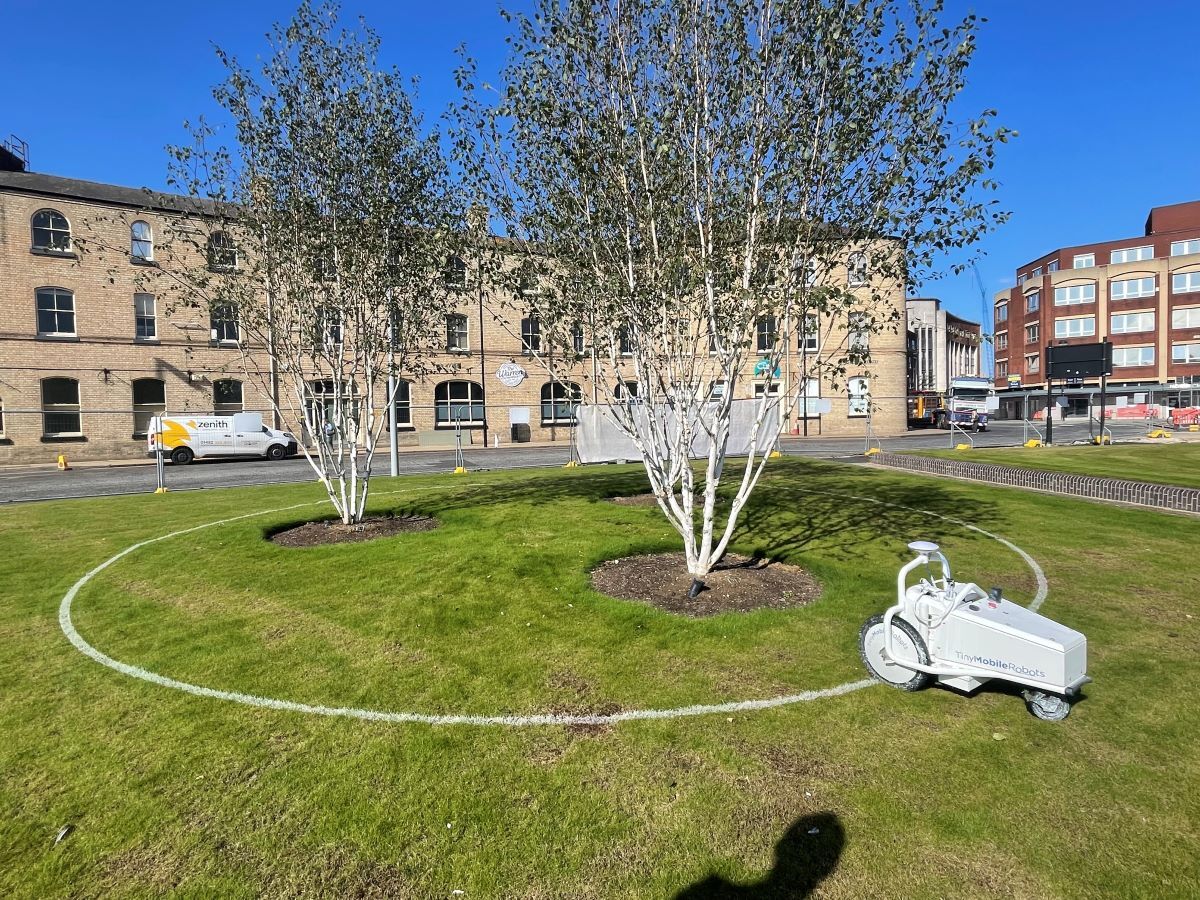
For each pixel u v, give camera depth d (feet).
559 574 21.48
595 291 20.45
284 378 36.91
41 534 30.96
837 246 18.43
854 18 17.16
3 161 92.99
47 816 10.03
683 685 13.88
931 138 17.21
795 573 21.93
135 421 86.84
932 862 8.82
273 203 28.45
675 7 18.71
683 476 20.61
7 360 79.97
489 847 9.20
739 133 18.71
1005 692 13.43
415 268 29.48
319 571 22.84
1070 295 209.56
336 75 28.40
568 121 19.33
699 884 8.49
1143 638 15.96
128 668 15.25
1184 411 126.21
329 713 12.97
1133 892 8.24
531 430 108.78
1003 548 24.57
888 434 115.75
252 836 9.51
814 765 10.98
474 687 14.01
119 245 85.15
